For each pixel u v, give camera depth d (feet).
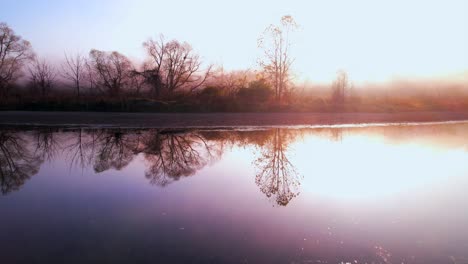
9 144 46.29
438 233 16.33
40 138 51.34
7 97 106.01
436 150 41.24
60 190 24.39
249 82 114.01
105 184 26.13
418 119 88.79
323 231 16.65
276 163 34.81
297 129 65.00
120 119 74.84
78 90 121.29
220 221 17.97
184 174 29.94
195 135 55.83
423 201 21.42
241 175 29.53
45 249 14.67
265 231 16.62
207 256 13.99
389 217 18.54
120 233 16.37
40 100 98.07
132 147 44.91
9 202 21.53
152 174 29.84
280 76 107.55
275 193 23.58
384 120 84.12
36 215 19.01
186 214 19.15
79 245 15.10
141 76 125.80
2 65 121.80
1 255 14.08
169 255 14.08
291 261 13.64
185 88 128.67
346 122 78.02
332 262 13.62
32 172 30.42
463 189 24.18
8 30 121.60
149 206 20.57
